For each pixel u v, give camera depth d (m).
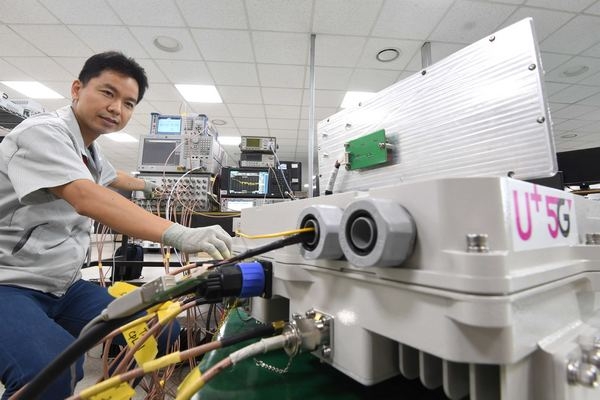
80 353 0.33
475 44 0.53
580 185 1.83
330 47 2.94
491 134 0.50
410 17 2.53
